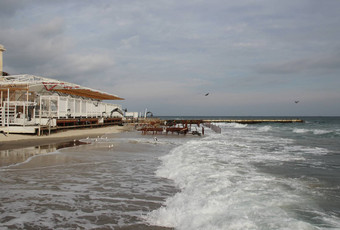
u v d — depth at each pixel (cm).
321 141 2555
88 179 982
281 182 848
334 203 635
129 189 842
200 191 733
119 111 6550
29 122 2938
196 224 513
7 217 603
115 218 596
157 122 6675
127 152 1756
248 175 952
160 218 585
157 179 983
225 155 1491
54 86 3762
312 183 838
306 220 527
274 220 509
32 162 1347
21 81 3234
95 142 2405
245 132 4303
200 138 3002
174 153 1638
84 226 554
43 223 570
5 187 861
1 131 2739
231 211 563
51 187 865
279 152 1678
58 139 2583
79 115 4078
